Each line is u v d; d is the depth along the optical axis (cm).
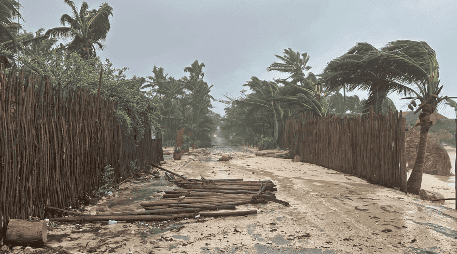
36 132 429
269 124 3169
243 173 1038
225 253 337
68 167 509
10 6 1830
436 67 843
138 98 888
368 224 443
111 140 716
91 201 571
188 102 4450
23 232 345
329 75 1162
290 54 3281
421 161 816
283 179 899
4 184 359
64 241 373
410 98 850
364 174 909
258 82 3045
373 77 1000
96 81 704
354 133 982
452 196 846
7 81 368
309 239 381
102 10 2202
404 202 591
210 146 4381
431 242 368
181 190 679
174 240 380
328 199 619
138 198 634
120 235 400
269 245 361
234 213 497
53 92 468
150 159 1121
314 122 1373
